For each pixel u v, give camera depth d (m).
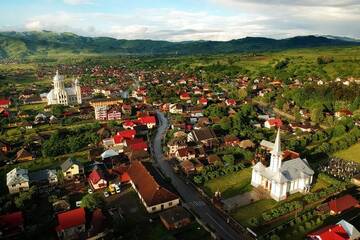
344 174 136.75
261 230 96.50
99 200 106.94
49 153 155.12
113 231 94.81
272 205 111.25
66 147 160.88
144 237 93.69
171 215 99.94
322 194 114.38
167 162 148.75
